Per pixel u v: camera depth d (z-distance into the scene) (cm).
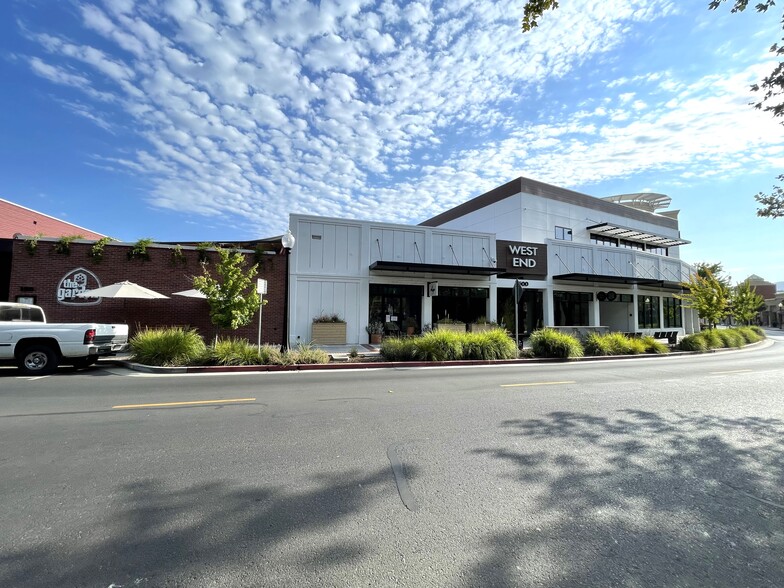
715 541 307
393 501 362
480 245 2245
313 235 1895
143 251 1650
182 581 254
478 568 271
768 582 262
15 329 1050
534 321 2600
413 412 671
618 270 2981
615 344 1827
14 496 363
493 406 720
